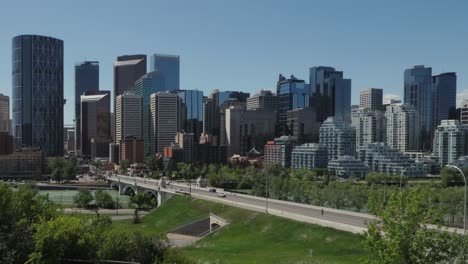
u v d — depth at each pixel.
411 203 34.28
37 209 54.62
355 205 156.75
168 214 154.62
